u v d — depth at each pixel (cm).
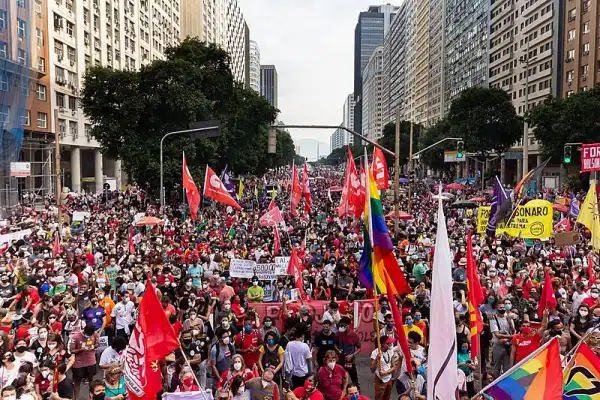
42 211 3950
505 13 9488
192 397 823
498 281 1424
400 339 827
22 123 3628
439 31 14038
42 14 5091
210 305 1280
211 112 4516
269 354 1001
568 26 7306
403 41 18888
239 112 5475
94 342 1048
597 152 2264
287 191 6194
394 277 985
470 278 936
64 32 5525
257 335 1058
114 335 1205
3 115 3378
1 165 3447
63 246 2141
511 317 1141
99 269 1664
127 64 7169
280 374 1003
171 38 9312
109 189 5959
